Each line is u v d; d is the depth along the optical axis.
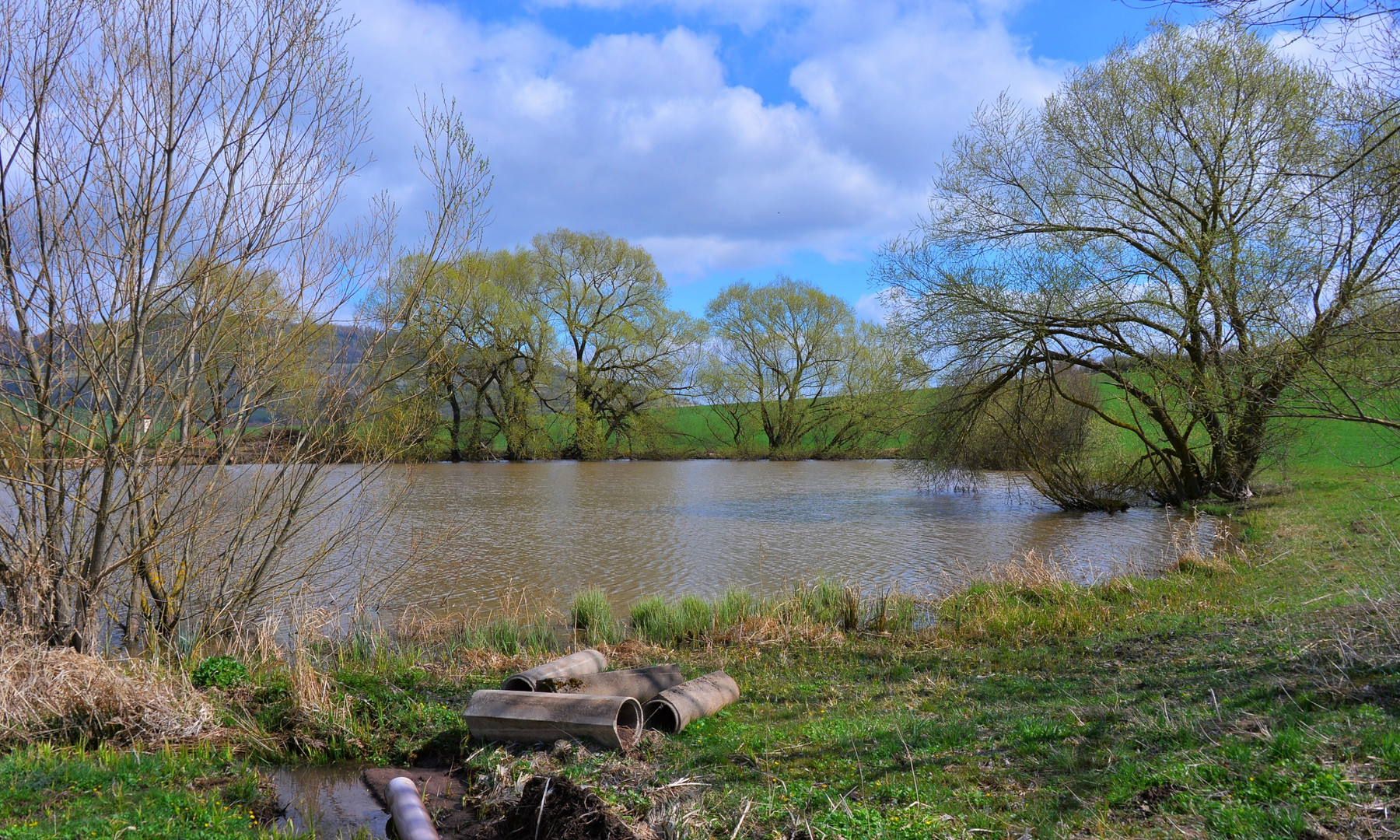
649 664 9.48
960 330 24.11
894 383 28.53
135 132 8.06
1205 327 20.31
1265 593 11.55
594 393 56.22
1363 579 10.28
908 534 21.39
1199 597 11.84
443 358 11.16
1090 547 19.19
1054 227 23.67
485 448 54.31
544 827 4.88
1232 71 21.30
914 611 12.39
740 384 58.72
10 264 7.70
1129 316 22.58
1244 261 17.77
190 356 8.66
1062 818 4.60
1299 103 20.34
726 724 6.90
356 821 5.52
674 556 18.03
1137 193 23.05
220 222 8.55
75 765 5.65
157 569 9.23
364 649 10.23
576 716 6.27
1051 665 8.48
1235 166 21.72
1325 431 22.73
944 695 7.65
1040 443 27.47
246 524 9.45
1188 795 4.56
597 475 42.84
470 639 10.85
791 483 37.88
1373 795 4.22
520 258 53.69
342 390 9.75
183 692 7.16
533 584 15.09
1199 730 5.60
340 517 15.59
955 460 27.31
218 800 5.49
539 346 52.12
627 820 4.84
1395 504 16.55
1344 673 6.36
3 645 6.88
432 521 23.72
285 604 10.56
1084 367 24.88
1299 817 4.09
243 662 8.62
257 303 9.17
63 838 4.47
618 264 55.59
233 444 9.24
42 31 7.83
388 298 10.05
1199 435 28.25
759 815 4.91
